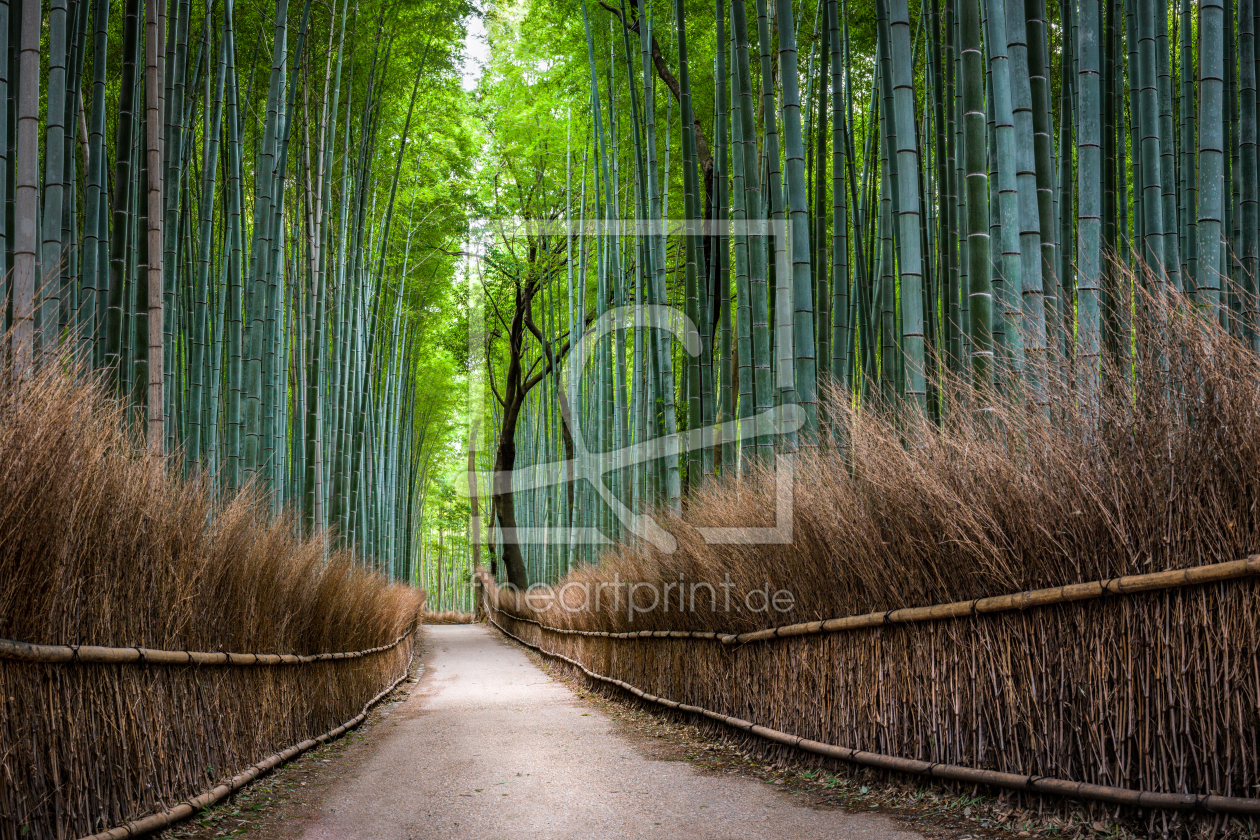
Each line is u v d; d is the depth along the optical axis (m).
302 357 7.96
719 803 3.23
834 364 5.25
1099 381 2.58
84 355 3.19
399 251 12.67
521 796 3.42
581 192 11.55
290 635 4.50
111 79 6.24
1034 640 2.67
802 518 3.80
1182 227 4.94
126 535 2.80
